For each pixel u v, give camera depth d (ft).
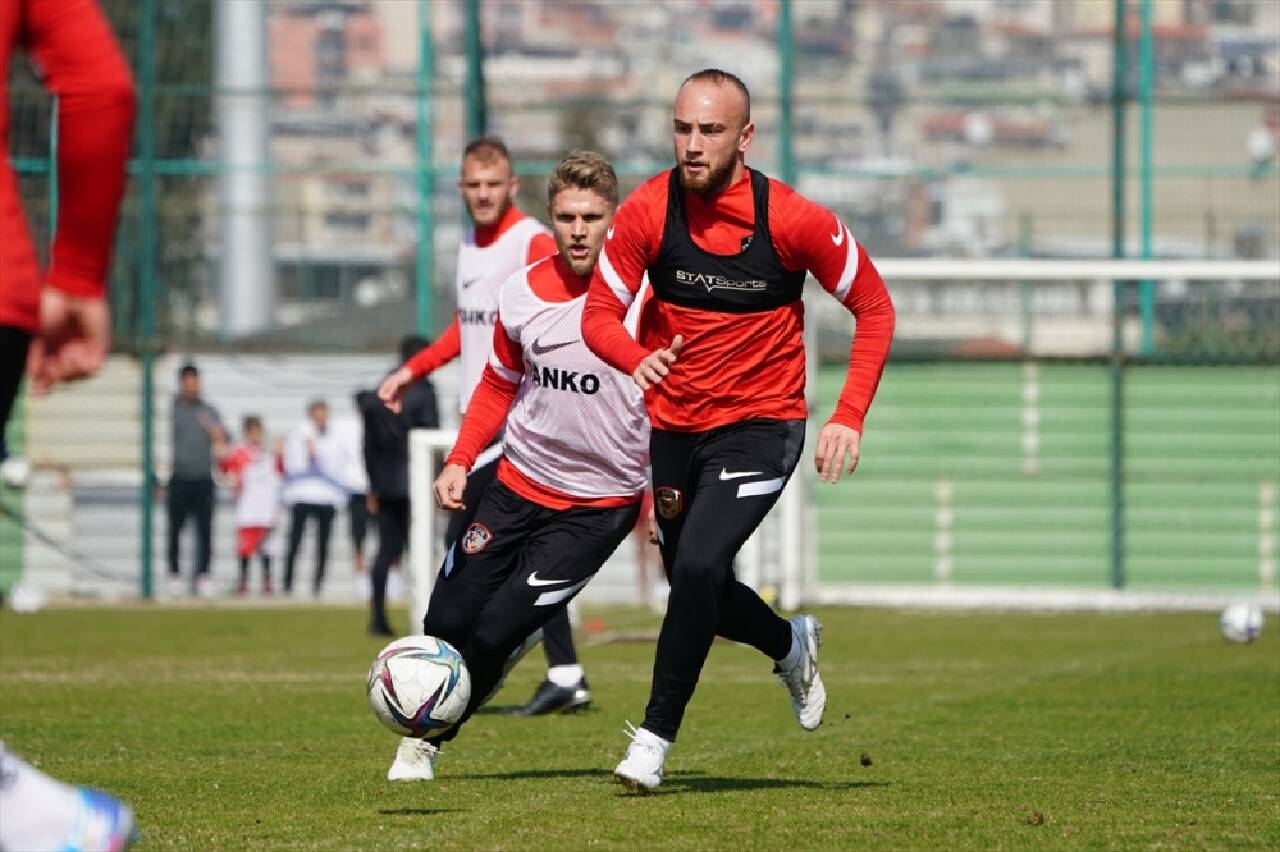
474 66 195.31
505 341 62.03
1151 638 143.33
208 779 65.57
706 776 66.18
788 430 58.23
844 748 75.82
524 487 62.44
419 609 119.96
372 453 143.74
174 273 213.25
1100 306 203.92
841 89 246.47
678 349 53.47
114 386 209.67
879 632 150.41
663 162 207.51
